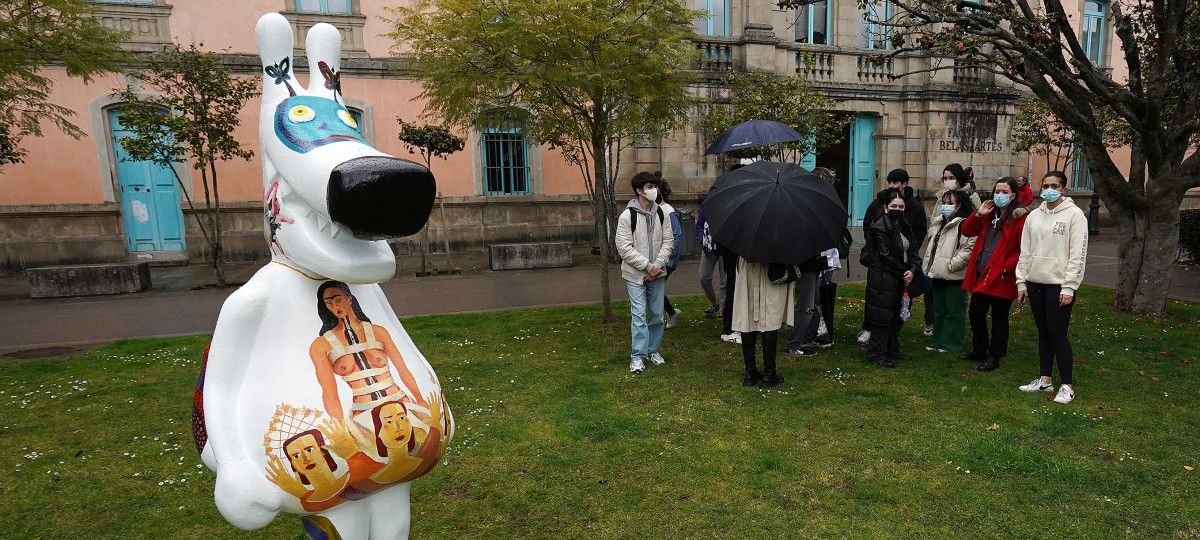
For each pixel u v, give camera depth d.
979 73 17.22
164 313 8.89
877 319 5.79
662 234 5.82
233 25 13.45
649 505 3.53
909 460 3.97
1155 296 7.61
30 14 6.52
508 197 15.42
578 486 3.73
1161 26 6.69
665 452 4.12
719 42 15.23
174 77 10.19
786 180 4.92
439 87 7.17
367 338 2.02
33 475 3.94
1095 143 7.42
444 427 2.09
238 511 1.82
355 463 1.86
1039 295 4.96
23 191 12.92
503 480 3.81
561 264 12.48
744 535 3.24
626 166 15.61
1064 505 3.44
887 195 5.91
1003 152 17.75
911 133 17.17
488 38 6.52
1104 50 18.75
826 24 16.73
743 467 3.92
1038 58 6.40
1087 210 19.45
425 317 8.05
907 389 5.20
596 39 6.62
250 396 1.87
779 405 4.90
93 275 10.30
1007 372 5.61
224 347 1.88
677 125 10.84
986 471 3.81
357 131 2.01
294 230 1.88
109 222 13.47
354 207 1.67
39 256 13.12
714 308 7.93
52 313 8.98
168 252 13.84
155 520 3.45
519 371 5.80
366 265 1.89
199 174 13.63
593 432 4.43
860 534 3.22
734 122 11.98
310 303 1.97
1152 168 7.38
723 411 4.79
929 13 6.45
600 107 7.38
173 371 6.05
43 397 5.32
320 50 2.14
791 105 11.49
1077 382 5.32
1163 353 6.06
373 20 14.23
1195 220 11.41
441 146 11.09
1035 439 4.23
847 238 6.43
